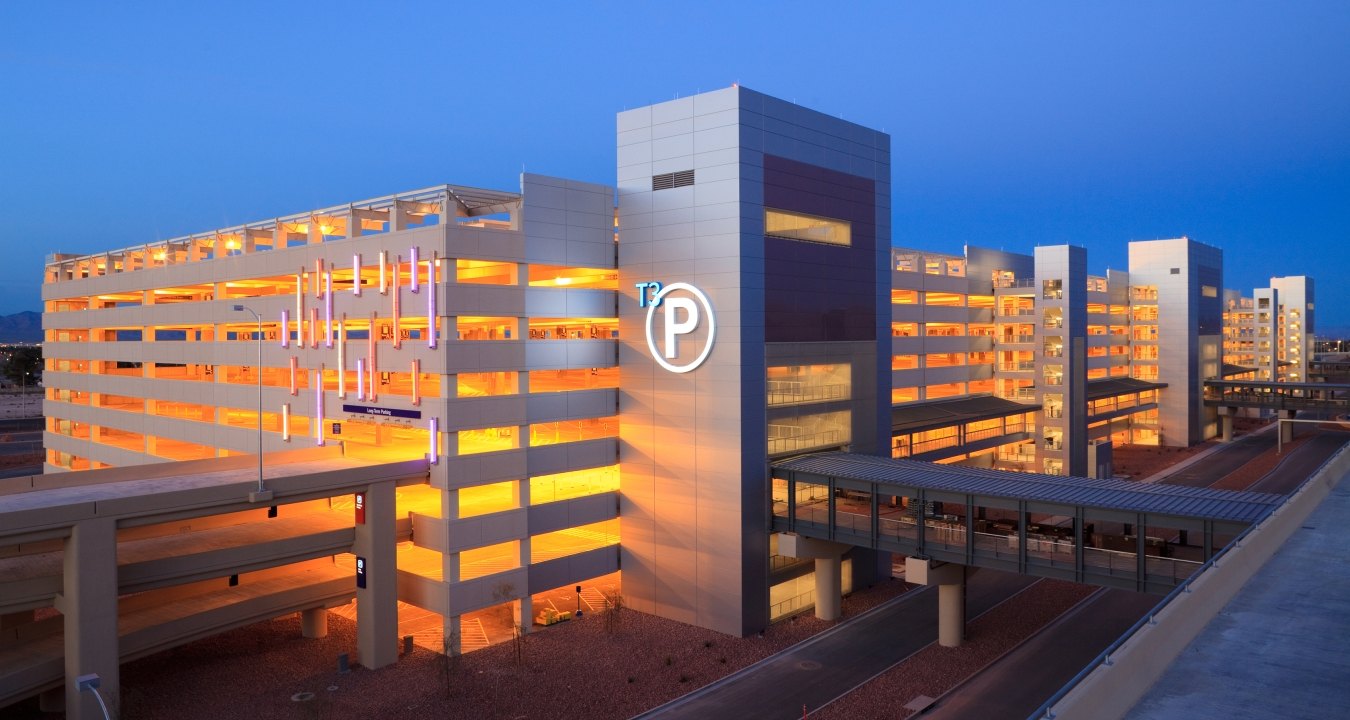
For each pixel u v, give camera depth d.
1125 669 16.62
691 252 52.38
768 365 52.09
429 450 48.88
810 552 51.31
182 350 69.25
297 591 46.38
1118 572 40.56
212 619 42.75
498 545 56.56
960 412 87.69
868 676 43.97
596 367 55.09
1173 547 47.09
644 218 54.84
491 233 48.94
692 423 52.47
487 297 49.00
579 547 56.03
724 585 50.91
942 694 41.47
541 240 51.62
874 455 61.16
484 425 48.97
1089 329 121.88
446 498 47.66
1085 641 48.53
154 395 72.62
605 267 55.72
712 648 48.19
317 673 44.56
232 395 63.66
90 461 83.75
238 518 53.31
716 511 51.34
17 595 37.25
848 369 59.00
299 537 44.69
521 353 50.75
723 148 50.84
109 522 37.56
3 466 114.38
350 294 53.41
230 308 62.88
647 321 54.50
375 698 41.38
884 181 62.50
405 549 55.91
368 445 57.22
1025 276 111.38
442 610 47.34
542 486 58.56
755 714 39.59
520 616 51.09
